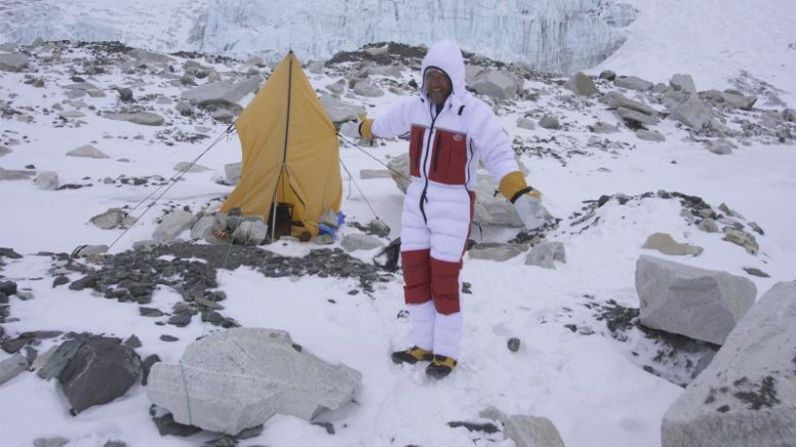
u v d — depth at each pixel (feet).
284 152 22.79
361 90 54.24
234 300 15.33
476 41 96.27
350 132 13.39
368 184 30.96
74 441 9.35
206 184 28.99
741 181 40.11
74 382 10.32
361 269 19.03
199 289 15.61
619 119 57.52
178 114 43.75
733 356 8.62
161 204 25.98
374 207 27.86
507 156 11.21
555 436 10.00
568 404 11.75
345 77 61.16
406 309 15.64
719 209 27.48
